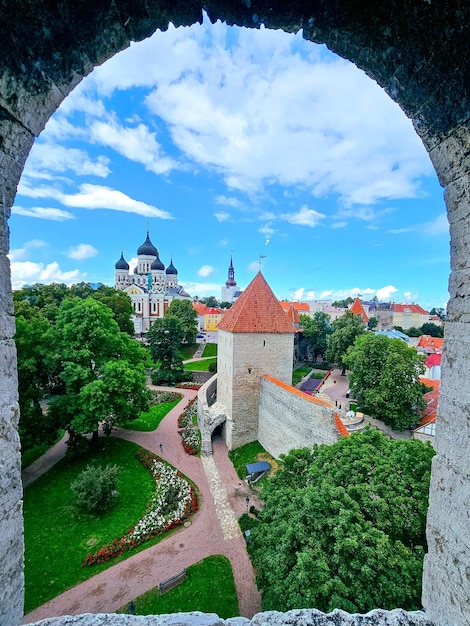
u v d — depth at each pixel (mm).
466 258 2916
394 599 6359
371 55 3010
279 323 21422
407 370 20438
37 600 10555
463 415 2957
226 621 3348
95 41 2768
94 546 12719
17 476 3148
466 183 2865
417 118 3174
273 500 9414
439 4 2416
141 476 17688
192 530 13664
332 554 7000
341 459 9211
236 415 20656
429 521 3441
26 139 2898
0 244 2818
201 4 2758
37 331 18203
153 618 3318
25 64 2535
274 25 2945
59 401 17984
